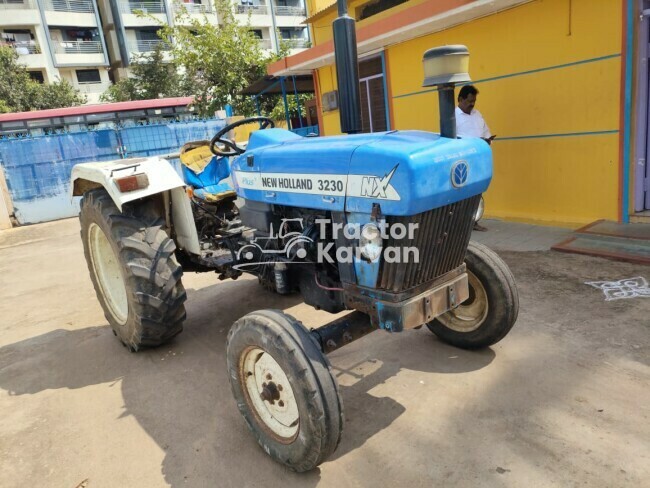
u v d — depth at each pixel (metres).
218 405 2.97
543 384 2.77
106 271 4.02
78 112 18.83
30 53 34.09
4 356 4.01
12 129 18.27
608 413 2.47
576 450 2.25
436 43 6.85
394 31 6.61
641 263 4.27
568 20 5.35
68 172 12.12
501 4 5.62
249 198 3.07
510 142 6.27
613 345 3.07
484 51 6.25
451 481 2.15
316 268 2.84
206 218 4.15
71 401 3.20
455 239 2.48
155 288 3.42
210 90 20.44
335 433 2.09
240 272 3.70
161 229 3.64
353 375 3.09
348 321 2.50
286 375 2.14
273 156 2.76
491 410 2.60
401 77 7.57
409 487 2.15
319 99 9.94
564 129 5.68
